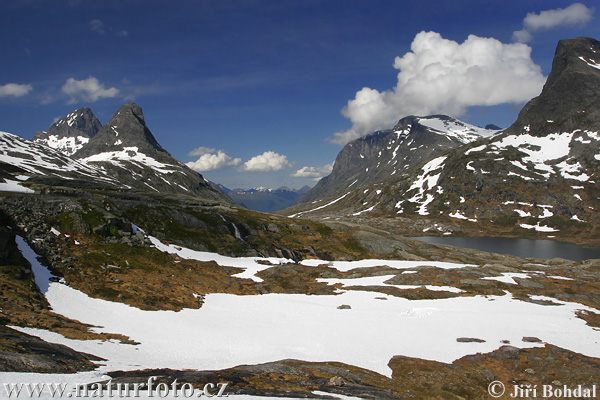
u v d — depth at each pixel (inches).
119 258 2501.2
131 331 1560.0
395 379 1322.6
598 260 4020.7
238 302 2267.5
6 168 4074.8
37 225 2369.6
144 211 3572.8
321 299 2472.9
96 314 1669.5
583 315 2158.0
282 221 4675.2
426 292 2618.1
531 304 2383.1
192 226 3745.1
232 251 3548.2
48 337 1244.5
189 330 1679.4
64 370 989.8
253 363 1342.3
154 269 2544.3
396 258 4062.5
